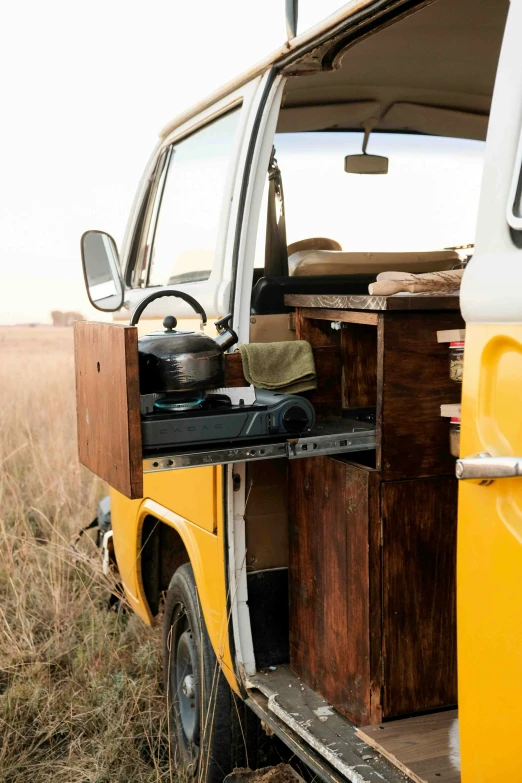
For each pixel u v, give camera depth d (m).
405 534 2.40
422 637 2.43
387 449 2.38
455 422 2.31
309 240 3.46
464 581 1.66
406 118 3.60
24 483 6.41
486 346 1.60
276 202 3.41
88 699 3.79
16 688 3.81
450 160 3.70
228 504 2.76
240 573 2.79
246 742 3.01
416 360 2.39
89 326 2.46
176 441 2.22
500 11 2.83
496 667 1.56
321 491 2.60
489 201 1.64
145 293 3.78
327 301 2.60
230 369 2.69
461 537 1.67
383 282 2.42
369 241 3.57
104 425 2.35
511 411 1.53
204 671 3.04
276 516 2.87
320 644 2.64
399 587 2.40
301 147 3.46
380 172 3.58
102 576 4.80
